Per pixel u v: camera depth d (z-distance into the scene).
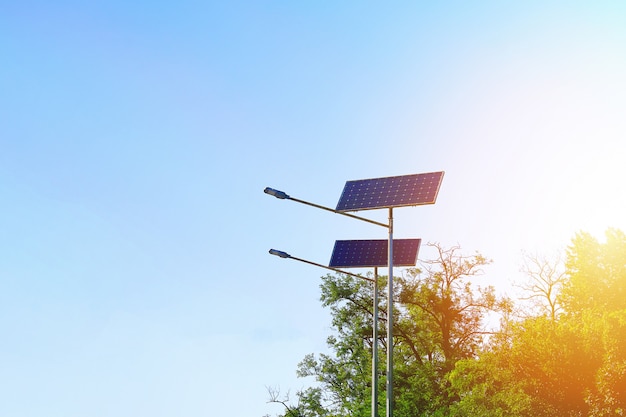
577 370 38.66
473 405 44.66
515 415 40.19
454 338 64.69
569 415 38.53
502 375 42.03
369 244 34.34
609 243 47.47
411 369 59.53
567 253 49.72
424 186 28.33
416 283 65.19
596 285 46.88
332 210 27.95
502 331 50.28
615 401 36.09
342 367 66.44
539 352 39.66
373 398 28.73
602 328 38.53
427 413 55.44
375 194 28.97
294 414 59.88
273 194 27.64
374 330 29.94
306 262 31.45
